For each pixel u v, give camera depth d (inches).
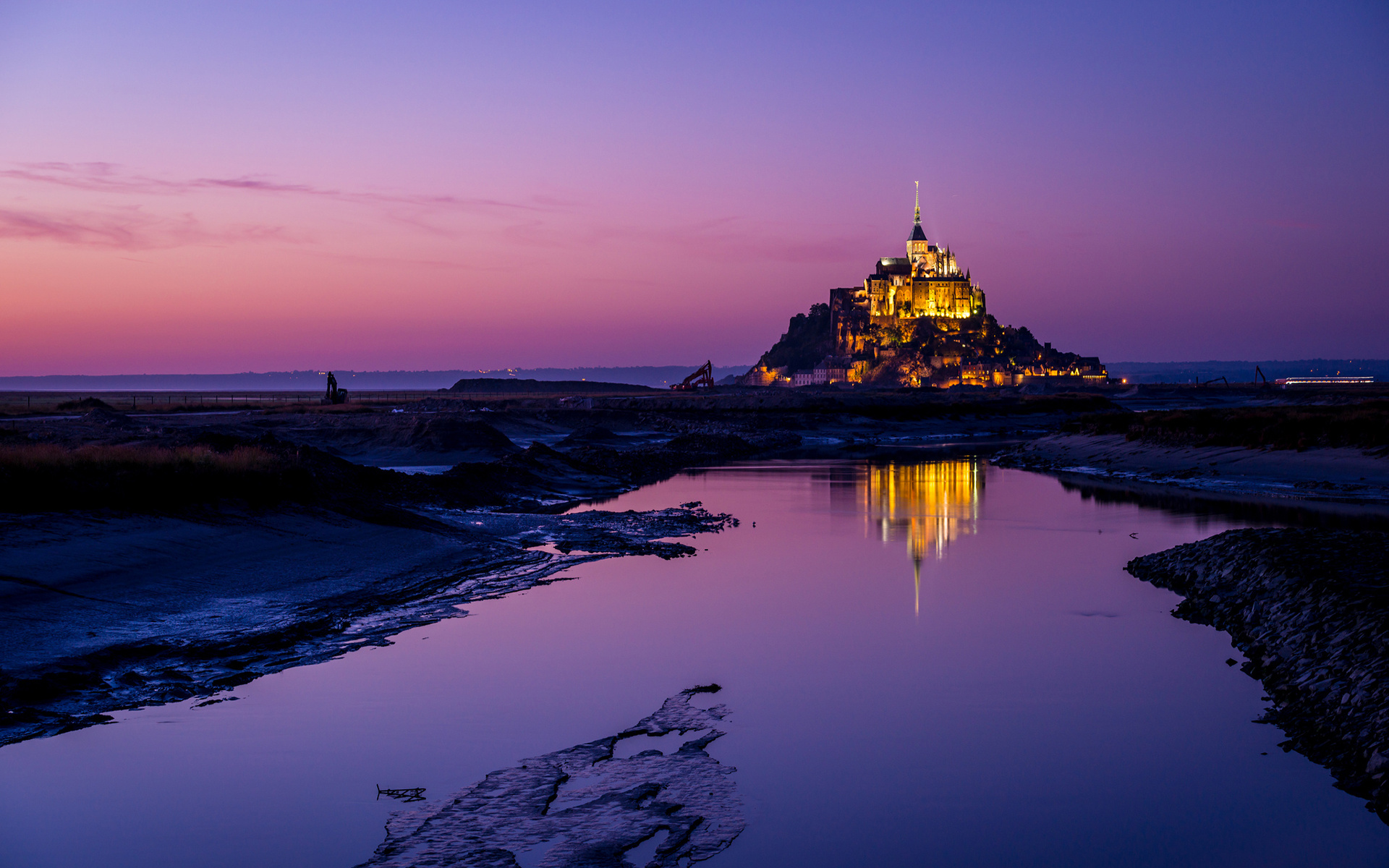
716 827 440.1
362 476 1544.0
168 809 454.6
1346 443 2155.5
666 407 5772.6
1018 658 732.0
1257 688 658.8
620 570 1094.4
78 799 462.3
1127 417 3297.2
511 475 1988.2
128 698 606.2
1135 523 1494.8
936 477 2394.2
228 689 633.6
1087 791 486.3
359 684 650.8
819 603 926.4
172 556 940.6
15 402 4950.8
